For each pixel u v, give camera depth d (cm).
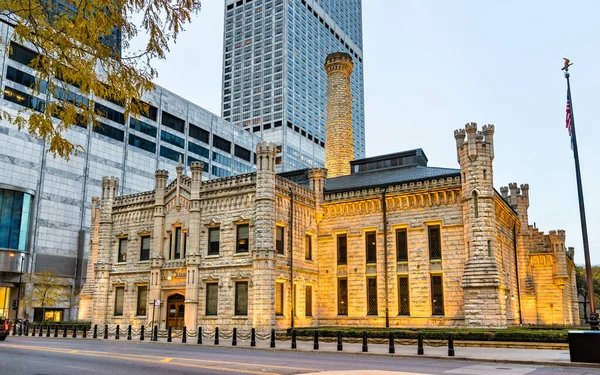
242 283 4403
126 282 5056
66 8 1128
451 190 4362
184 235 4791
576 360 2264
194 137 11494
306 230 4878
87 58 1187
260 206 4359
